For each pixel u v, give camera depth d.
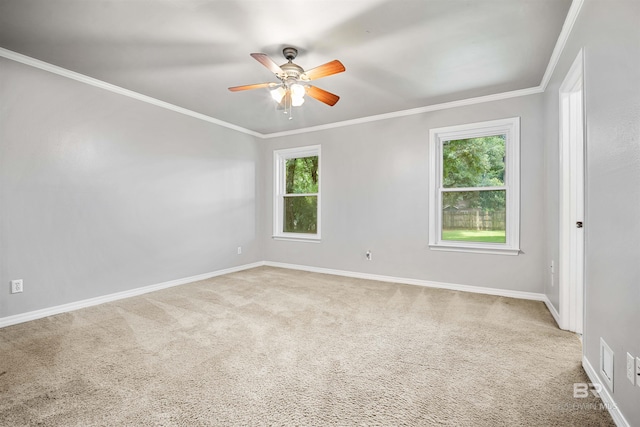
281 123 4.68
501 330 2.47
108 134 3.25
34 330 2.47
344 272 4.54
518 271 3.38
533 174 3.30
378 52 2.55
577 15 1.92
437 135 3.90
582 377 1.77
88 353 2.07
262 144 5.31
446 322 2.64
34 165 2.73
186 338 2.32
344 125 4.53
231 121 4.59
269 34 2.28
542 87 3.19
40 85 2.75
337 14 2.05
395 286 3.89
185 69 2.88
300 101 2.57
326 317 2.77
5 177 2.56
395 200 4.12
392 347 2.17
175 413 1.47
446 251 3.79
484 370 1.86
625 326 1.31
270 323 2.62
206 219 4.35
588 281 1.74
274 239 5.26
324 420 1.42
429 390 1.65
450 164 3.86
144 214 3.60
